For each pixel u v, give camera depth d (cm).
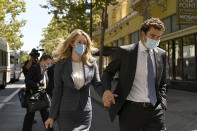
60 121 356
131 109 340
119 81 348
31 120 600
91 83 380
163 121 347
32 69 589
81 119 355
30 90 591
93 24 2991
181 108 1028
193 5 1335
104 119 892
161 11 2052
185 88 1703
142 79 340
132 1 2244
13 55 2869
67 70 359
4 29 3703
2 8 2859
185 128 702
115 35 3503
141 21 2466
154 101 335
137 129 343
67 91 358
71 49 371
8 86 2367
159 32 328
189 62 1678
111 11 3678
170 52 1939
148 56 341
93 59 379
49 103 595
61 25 3434
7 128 750
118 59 345
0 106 1188
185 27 1697
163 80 354
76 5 2444
